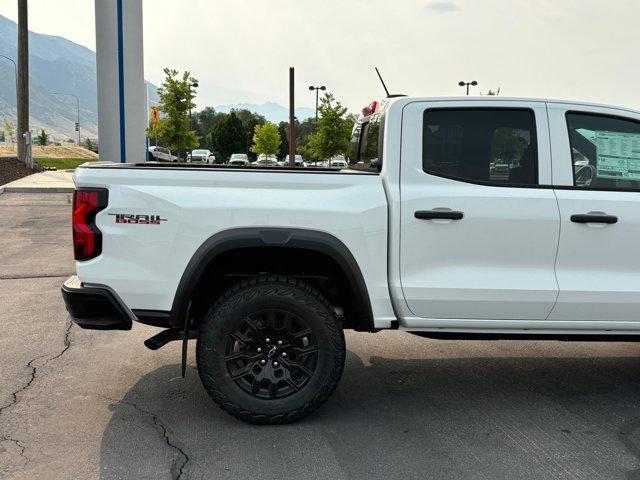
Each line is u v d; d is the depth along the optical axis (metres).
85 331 5.69
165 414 3.93
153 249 3.65
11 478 3.11
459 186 3.84
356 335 5.79
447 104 3.91
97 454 3.38
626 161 4.06
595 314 3.94
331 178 3.76
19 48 27.38
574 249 3.88
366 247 3.74
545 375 4.79
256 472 3.21
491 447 3.52
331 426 3.79
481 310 3.85
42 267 8.52
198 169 3.74
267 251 3.85
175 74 33.38
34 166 28.20
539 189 3.90
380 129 4.02
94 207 3.64
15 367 4.73
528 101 3.96
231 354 3.70
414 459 3.37
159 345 3.80
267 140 64.56
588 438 3.66
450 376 4.73
